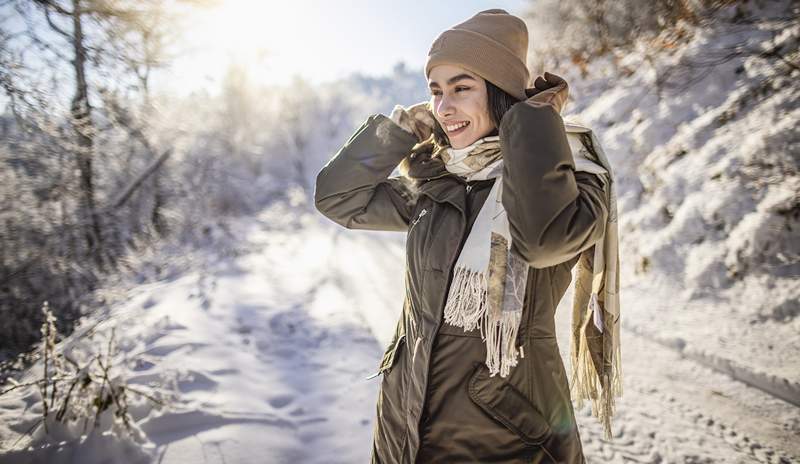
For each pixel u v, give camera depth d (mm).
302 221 15773
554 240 956
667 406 3061
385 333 4504
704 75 7207
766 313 4121
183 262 7941
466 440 1090
